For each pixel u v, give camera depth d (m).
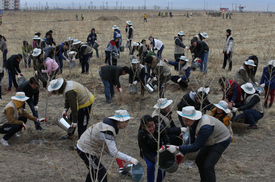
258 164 5.47
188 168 5.41
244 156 5.81
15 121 6.12
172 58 16.64
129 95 9.45
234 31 30.36
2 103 8.93
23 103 6.54
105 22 46.66
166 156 4.06
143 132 4.40
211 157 4.35
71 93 5.55
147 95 9.73
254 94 6.88
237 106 7.07
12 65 9.82
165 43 23.14
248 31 30.64
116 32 14.78
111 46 13.34
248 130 7.05
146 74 9.52
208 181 4.35
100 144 4.30
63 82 5.58
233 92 6.88
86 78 11.80
